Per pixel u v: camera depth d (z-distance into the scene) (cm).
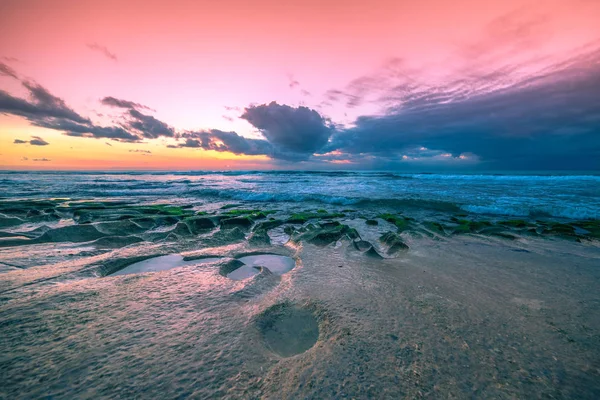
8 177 4462
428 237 730
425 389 201
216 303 331
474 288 396
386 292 376
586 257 558
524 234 761
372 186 2505
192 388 196
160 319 289
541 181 2961
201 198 1795
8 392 185
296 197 1686
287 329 288
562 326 295
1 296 333
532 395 199
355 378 210
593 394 200
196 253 561
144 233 765
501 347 254
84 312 299
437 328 285
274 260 546
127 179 3997
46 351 229
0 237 654
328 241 655
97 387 193
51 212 1087
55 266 454
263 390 197
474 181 3056
